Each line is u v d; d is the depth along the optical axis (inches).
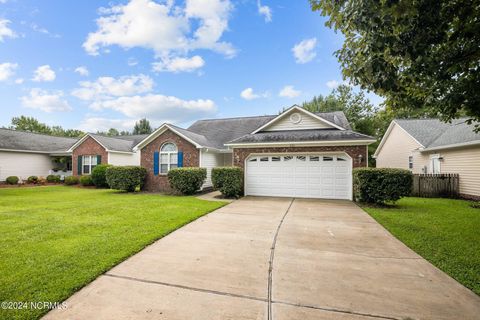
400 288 119.3
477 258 154.0
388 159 799.1
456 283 123.9
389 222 246.7
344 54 164.7
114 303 106.2
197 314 98.5
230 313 99.3
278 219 265.0
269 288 119.4
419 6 116.9
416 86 176.7
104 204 352.8
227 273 135.4
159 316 97.2
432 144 553.0
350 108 1123.3
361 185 345.7
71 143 959.6
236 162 464.1
